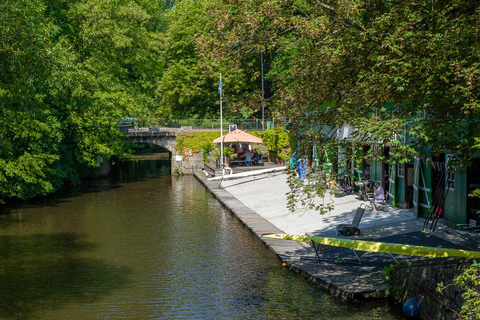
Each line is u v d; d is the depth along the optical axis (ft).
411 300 37.83
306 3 43.70
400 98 39.68
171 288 47.52
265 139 158.10
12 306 43.65
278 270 50.83
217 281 48.88
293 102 45.57
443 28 37.73
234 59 43.88
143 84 163.63
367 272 45.80
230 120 161.79
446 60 35.60
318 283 45.16
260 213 80.64
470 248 47.37
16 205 101.14
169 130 160.25
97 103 125.29
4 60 52.90
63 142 125.70
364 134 35.83
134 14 137.39
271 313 39.81
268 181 116.47
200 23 174.09
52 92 92.99
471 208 54.24
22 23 51.98
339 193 84.58
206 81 177.06
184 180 142.20
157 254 60.44
